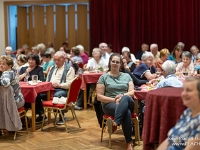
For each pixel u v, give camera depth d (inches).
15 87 172.1
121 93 160.7
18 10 402.3
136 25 357.1
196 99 88.9
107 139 172.2
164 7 349.4
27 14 409.4
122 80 163.5
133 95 159.0
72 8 394.9
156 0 349.1
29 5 404.5
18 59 225.0
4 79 164.1
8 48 332.8
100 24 364.2
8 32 402.3
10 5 397.4
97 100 175.5
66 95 198.1
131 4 354.6
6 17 398.6
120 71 178.2
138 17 355.3
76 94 189.2
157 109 110.3
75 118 208.7
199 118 88.3
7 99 167.0
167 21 349.7
